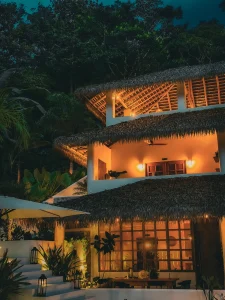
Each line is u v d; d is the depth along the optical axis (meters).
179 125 15.21
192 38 54.94
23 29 52.69
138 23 60.69
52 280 11.88
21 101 43.00
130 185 15.39
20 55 51.00
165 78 18.50
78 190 22.88
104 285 13.48
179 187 13.91
